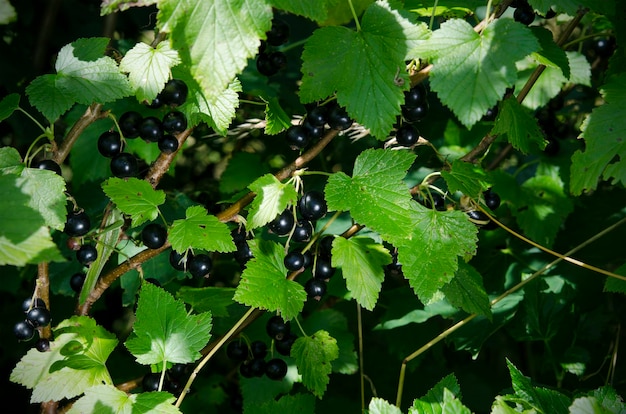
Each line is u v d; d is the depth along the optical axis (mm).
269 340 610
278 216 486
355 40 460
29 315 485
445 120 685
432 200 493
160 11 419
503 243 662
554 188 630
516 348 742
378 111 458
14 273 674
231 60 419
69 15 743
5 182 409
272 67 504
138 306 490
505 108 504
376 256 491
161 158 501
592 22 624
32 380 486
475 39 450
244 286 474
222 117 492
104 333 504
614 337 641
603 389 463
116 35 753
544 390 466
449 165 517
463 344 608
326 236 522
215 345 519
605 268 647
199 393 673
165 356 484
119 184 479
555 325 602
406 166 471
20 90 698
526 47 444
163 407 471
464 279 519
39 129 690
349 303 695
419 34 455
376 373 692
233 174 688
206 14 419
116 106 629
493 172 629
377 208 464
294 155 704
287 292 483
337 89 460
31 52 726
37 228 405
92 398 470
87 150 638
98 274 503
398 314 635
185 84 479
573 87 678
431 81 449
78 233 485
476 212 532
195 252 537
